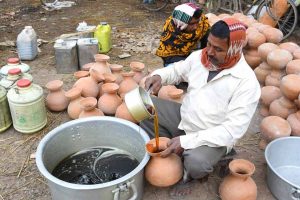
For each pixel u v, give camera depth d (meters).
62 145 2.38
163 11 6.33
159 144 2.22
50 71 4.00
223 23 1.90
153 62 4.26
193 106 2.19
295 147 2.52
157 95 2.98
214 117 2.14
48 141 2.22
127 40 4.91
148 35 5.13
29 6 6.34
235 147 2.82
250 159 2.68
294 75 2.80
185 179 2.27
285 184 2.17
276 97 3.04
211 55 1.99
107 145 2.54
